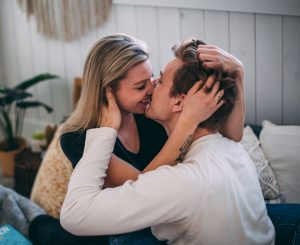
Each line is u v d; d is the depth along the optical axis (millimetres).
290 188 1538
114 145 1140
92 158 1002
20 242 1566
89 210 914
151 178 908
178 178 893
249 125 1841
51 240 1590
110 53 1091
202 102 990
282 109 1903
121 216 898
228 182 932
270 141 1629
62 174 1762
